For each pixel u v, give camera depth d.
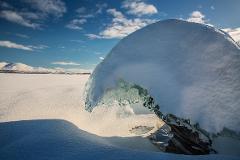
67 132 3.01
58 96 5.04
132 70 3.13
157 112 2.90
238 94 2.69
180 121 2.75
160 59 3.14
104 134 3.54
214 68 2.91
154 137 3.39
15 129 3.09
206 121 2.63
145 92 2.99
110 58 3.42
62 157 2.29
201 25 3.32
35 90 5.88
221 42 3.07
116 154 2.34
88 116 3.99
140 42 3.41
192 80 2.87
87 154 2.35
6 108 4.21
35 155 2.34
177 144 2.97
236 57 2.92
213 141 2.71
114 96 3.22
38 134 2.90
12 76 13.23
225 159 2.26
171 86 2.87
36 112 3.96
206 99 2.72
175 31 3.37
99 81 3.29
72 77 12.66
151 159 2.22
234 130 2.54
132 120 3.96
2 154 2.39
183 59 3.06
